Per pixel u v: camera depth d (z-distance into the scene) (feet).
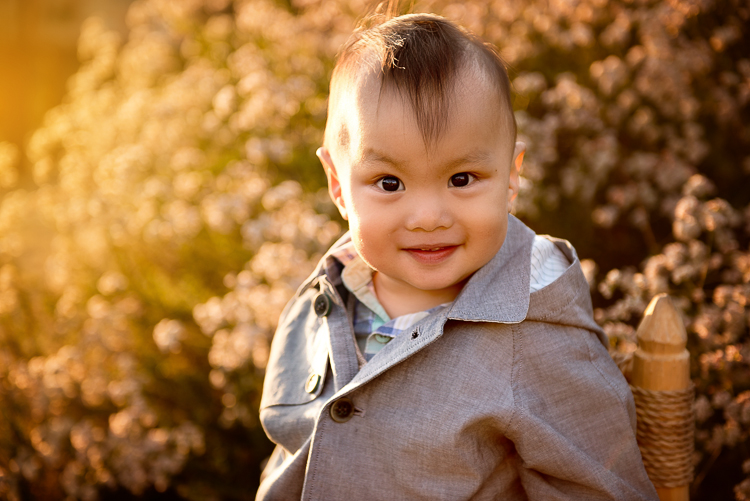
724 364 5.20
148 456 7.50
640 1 8.18
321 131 9.50
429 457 3.41
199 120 11.04
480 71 3.15
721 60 8.16
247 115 9.50
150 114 11.38
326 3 10.66
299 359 4.39
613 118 8.47
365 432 3.59
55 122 13.65
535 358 3.38
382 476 3.55
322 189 8.88
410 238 3.20
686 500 3.88
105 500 7.73
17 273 9.54
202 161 10.45
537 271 3.61
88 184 11.48
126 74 13.82
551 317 3.42
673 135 8.29
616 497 3.35
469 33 3.43
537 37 9.43
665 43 7.82
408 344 3.43
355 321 4.00
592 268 5.92
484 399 3.32
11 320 8.88
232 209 8.57
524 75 8.79
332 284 3.98
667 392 3.74
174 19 13.65
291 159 9.43
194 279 9.17
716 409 5.66
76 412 8.32
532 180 7.72
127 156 10.59
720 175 8.05
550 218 8.04
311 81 10.06
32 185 17.88
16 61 21.08
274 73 10.75
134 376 7.94
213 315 7.49
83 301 9.53
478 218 3.17
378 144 3.10
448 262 3.26
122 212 9.93
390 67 3.10
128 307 8.61
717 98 7.86
